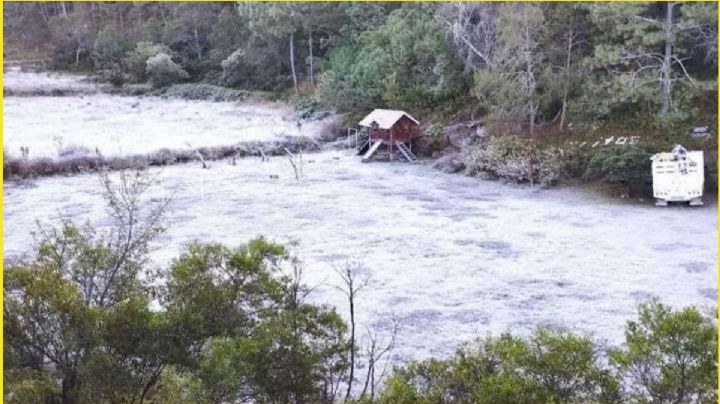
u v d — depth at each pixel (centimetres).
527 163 2380
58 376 707
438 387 670
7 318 699
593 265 1516
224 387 662
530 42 2600
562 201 2141
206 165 2759
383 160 2853
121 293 813
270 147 3023
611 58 2391
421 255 1603
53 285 721
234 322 730
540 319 1223
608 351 720
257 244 830
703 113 2408
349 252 1627
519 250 1634
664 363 650
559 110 2702
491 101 2733
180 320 702
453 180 2480
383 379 942
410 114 3161
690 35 2459
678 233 1759
